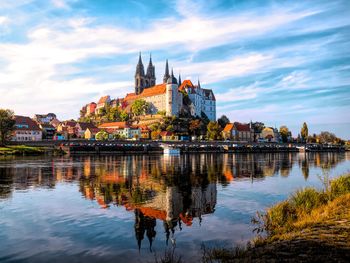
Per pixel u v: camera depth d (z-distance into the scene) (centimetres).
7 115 15388
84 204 3775
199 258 2069
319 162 12062
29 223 2950
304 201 3023
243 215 3234
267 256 1725
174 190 4859
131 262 2048
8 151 14312
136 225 2888
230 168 8938
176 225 2886
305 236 1978
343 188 3219
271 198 4191
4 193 4512
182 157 15675
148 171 7869
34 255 2177
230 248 2220
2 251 2248
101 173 7256
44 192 4609
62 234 2625
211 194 4497
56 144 17525
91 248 2308
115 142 19250
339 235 1912
